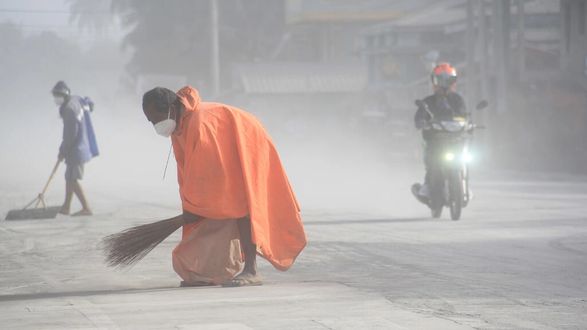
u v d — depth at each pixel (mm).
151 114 16734
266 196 16734
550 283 17312
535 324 13109
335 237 26078
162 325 12875
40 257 23250
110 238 17141
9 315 13945
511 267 19719
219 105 16922
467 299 15289
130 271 20328
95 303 15008
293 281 18016
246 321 13070
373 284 17250
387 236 26266
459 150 31109
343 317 13367
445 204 31562
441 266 20000
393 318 13305
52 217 33375
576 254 21969
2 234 28453
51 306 14773
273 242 16859
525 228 28141
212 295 15555
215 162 16469
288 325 12750
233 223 17156
